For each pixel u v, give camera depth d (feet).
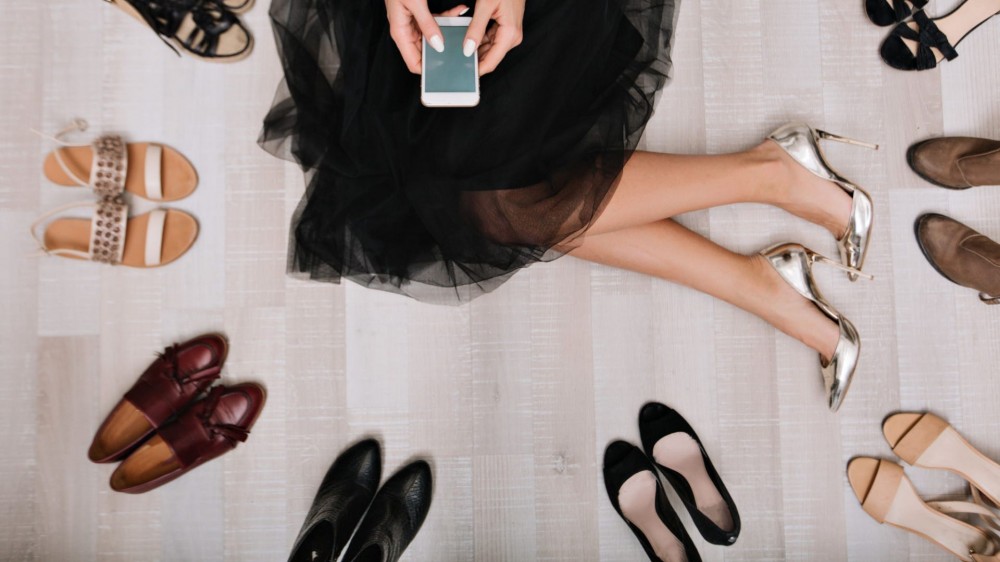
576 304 4.60
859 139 4.66
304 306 4.56
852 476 4.53
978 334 4.60
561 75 3.07
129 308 4.53
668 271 4.20
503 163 3.08
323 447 4.53
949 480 4.58
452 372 4.57
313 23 3.17
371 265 3.47
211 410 4.33
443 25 2.83
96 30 4.56
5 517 4.45
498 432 4.57
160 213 4.46
